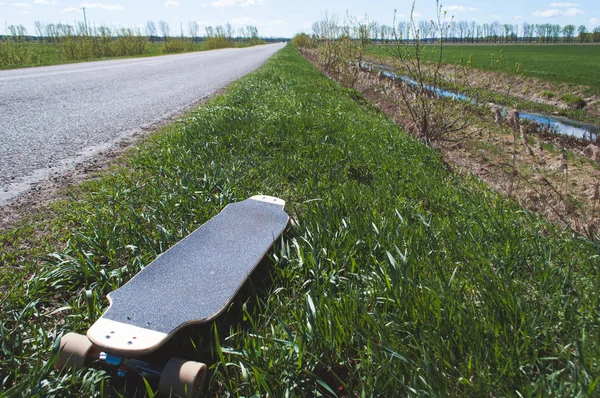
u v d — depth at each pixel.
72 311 2.40
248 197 4.01
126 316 1.93
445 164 6.33
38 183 4.23
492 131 9.45
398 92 8.59
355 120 8.21
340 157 5.52
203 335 2.21
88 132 6.41
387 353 1.91
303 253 2.84
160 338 1.79
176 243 2.76
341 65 16.73
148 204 3.79
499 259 2.83
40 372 1.81
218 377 1.94
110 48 33.75
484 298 2.29
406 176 5.01
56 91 10.41
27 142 5.70
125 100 9.59
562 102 16.62
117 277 2.59
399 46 7.23
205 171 4.56
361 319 2.18
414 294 2.30
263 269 2.88
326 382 1.98
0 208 3.61
